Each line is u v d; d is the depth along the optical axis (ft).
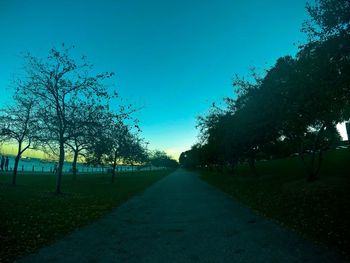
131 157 154.30
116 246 25.70
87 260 21.84
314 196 50.31
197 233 30.14
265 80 67.31
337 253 21.29
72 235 29.96
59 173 72.38
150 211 46.62
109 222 37.35
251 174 129.70
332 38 34.04
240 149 109.29
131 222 37.37
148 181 142.10
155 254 23.17
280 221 33.99
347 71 33.76
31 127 80.64
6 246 25.39
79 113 74.18
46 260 21.84
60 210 46.60
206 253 22.95
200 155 209.26
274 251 22.54
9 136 84.94
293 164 131.64
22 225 34.04
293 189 62.13
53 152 88.63
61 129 72.33
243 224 33.65
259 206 46.73
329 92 36.73
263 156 130.52
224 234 29.12
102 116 75.72
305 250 22.39
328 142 64.80
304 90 41.29
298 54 40.68
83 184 111.45
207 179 146.82
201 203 54.90
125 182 132.05
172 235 29.66
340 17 32.71
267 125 75.46
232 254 22.36
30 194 67.46
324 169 86.89
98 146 79.77
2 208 45.96
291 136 69.10
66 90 71.31
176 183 125.08
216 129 119.85
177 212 44.96
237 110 97.35
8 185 84.53
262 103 72.69
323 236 25.98
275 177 97.60
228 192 73.92
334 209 37.70
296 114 50.96
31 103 80.89
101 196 70.08
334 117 49.06
